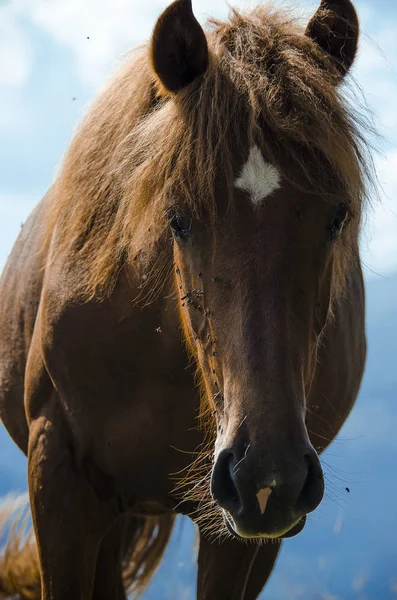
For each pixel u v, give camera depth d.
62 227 6.58
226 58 5.40
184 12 5.43
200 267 5.19
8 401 7.46
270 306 4.94
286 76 5.30
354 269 7.56
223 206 5.09
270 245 5.01
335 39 5.80
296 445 4.77
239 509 4.82
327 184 5.16
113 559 7.68
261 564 7.23
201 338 5.35
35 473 6.42
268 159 5.10
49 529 6.33
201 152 5.14
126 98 6.12
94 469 6.41
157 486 6.56
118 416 6.30
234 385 4.93
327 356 6.80
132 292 6.16
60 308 6.35
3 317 7.57
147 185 5.52
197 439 6.35
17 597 8.93
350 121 5.46
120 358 6.22
